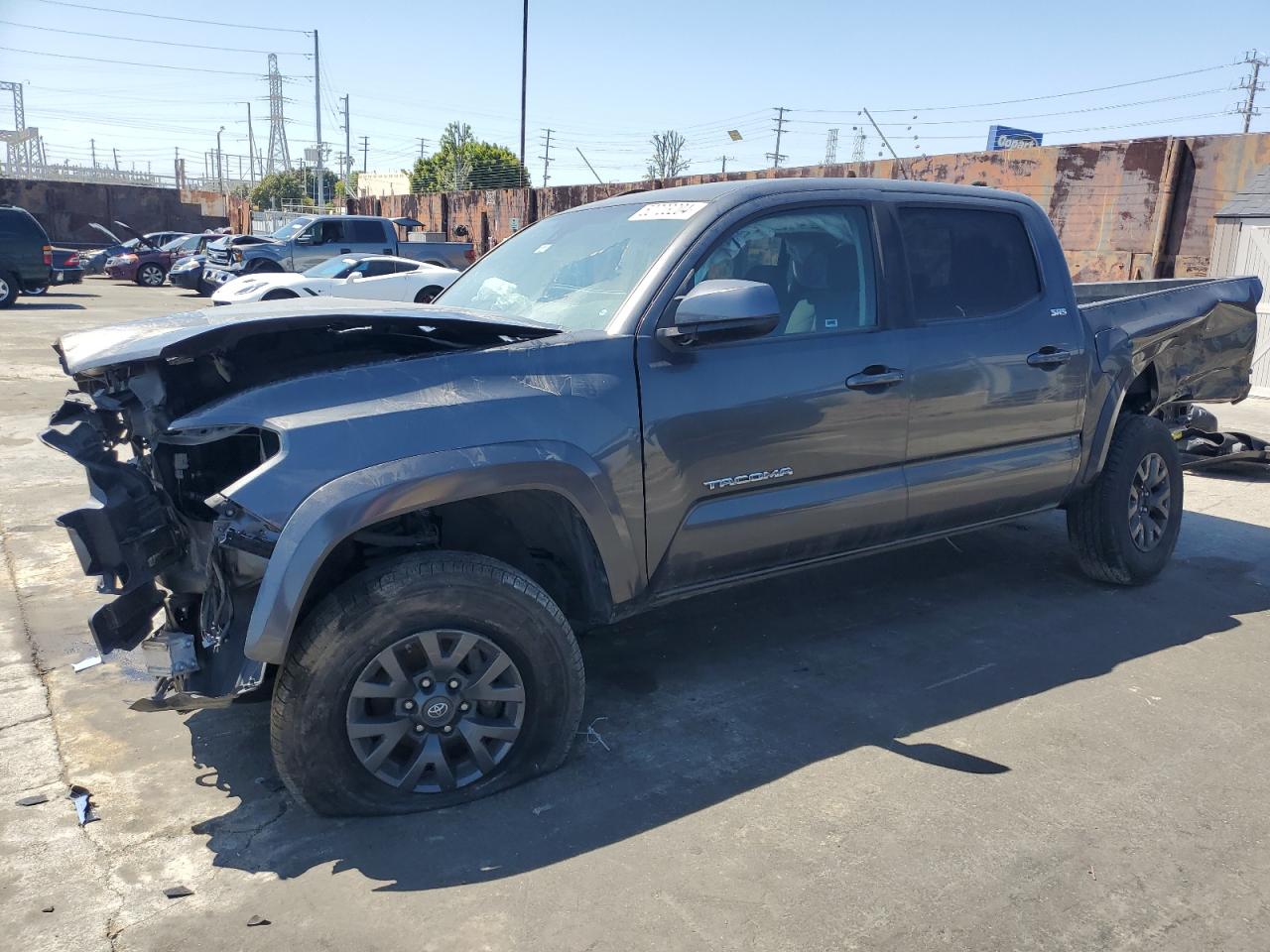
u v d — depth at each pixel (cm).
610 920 241
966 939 237
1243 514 636
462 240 3167
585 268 364
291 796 294
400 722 278
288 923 239
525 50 3058
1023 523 605
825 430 351
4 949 229
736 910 246
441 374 286
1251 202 1120
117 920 240
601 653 408
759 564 351
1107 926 242
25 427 823
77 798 293
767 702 362
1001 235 423
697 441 321
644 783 305
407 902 247
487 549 328
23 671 380
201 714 349
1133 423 476
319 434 263
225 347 283
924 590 484
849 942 235
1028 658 404
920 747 330
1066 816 289
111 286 2919
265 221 4009
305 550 251
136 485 291
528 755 300
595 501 297
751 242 347
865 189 383
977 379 393
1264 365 1118
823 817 287
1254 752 329
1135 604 468
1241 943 237
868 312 371
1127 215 1323
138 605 292
